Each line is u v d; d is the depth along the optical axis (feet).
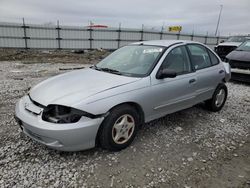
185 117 14.47
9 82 23.50
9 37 69.21
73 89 9.50
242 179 8.50
